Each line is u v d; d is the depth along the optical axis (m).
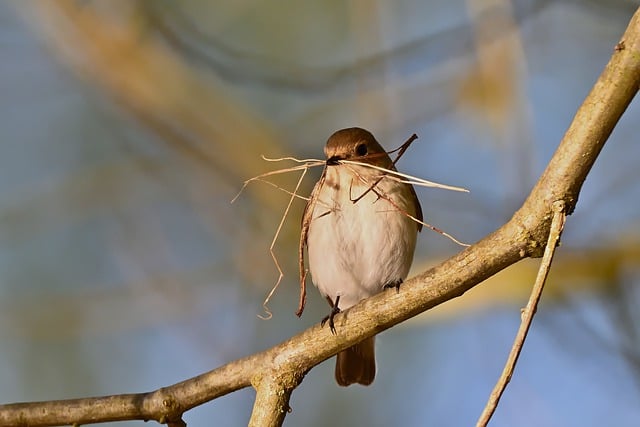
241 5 12.38
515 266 10.66
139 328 11.94
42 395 11.48
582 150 5.53
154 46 12.56
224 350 11.70
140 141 13.28
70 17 12.47
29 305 12.02
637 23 5.27
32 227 12.67
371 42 11.70
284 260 12.09
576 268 10.73
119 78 12.48
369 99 11.64
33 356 11.67
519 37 10.90
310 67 11.98
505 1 10.90
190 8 12.35
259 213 12.49
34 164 13.09
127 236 12.54
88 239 12.67
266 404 6.68
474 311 10.69
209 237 12.76
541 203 5.71
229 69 11.89
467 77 11.76
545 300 10.79
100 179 12.90
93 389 11.56
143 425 10.36
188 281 12.19
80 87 13.33
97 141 13.24
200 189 12.77
